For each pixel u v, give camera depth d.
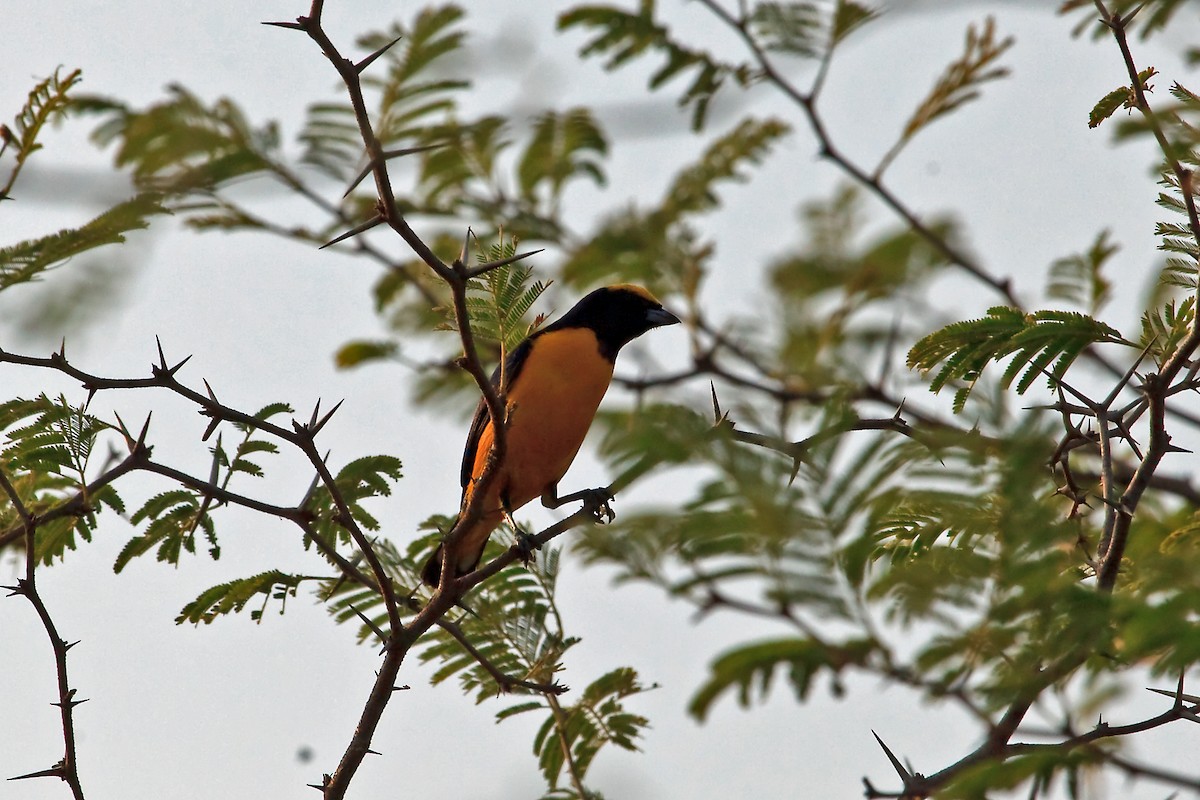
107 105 11.88
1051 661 5.79
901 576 5.90
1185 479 13.11
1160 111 8.60
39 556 11.09
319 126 14.21
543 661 11.81
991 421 6.69
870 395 11.11
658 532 5.75
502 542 13.68
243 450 10.73
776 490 5.62
